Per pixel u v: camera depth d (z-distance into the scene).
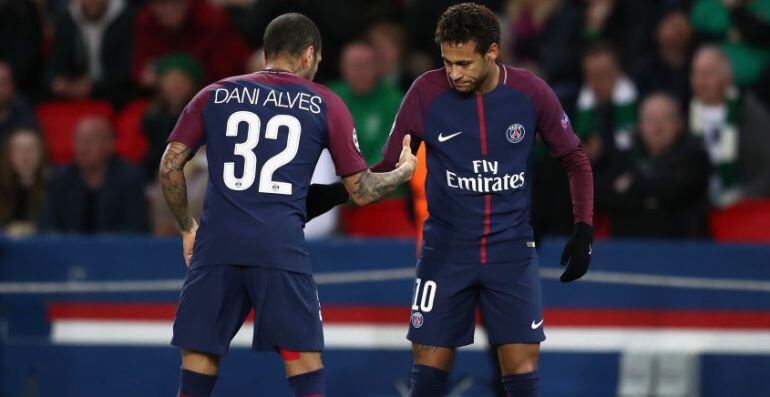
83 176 31.02
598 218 30.38
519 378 19.20
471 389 28.62
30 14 39.47
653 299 28.58
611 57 32.59
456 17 18.06
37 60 39.56
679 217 29.48
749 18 35.56
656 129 29.47
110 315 29.27
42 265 29.38
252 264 18.12
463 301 19.38
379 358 28.91
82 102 37.34
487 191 18.98
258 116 18.38
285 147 18.38
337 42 37.50
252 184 18.25
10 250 29.45
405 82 36.22
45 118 36.91
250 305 18.78
